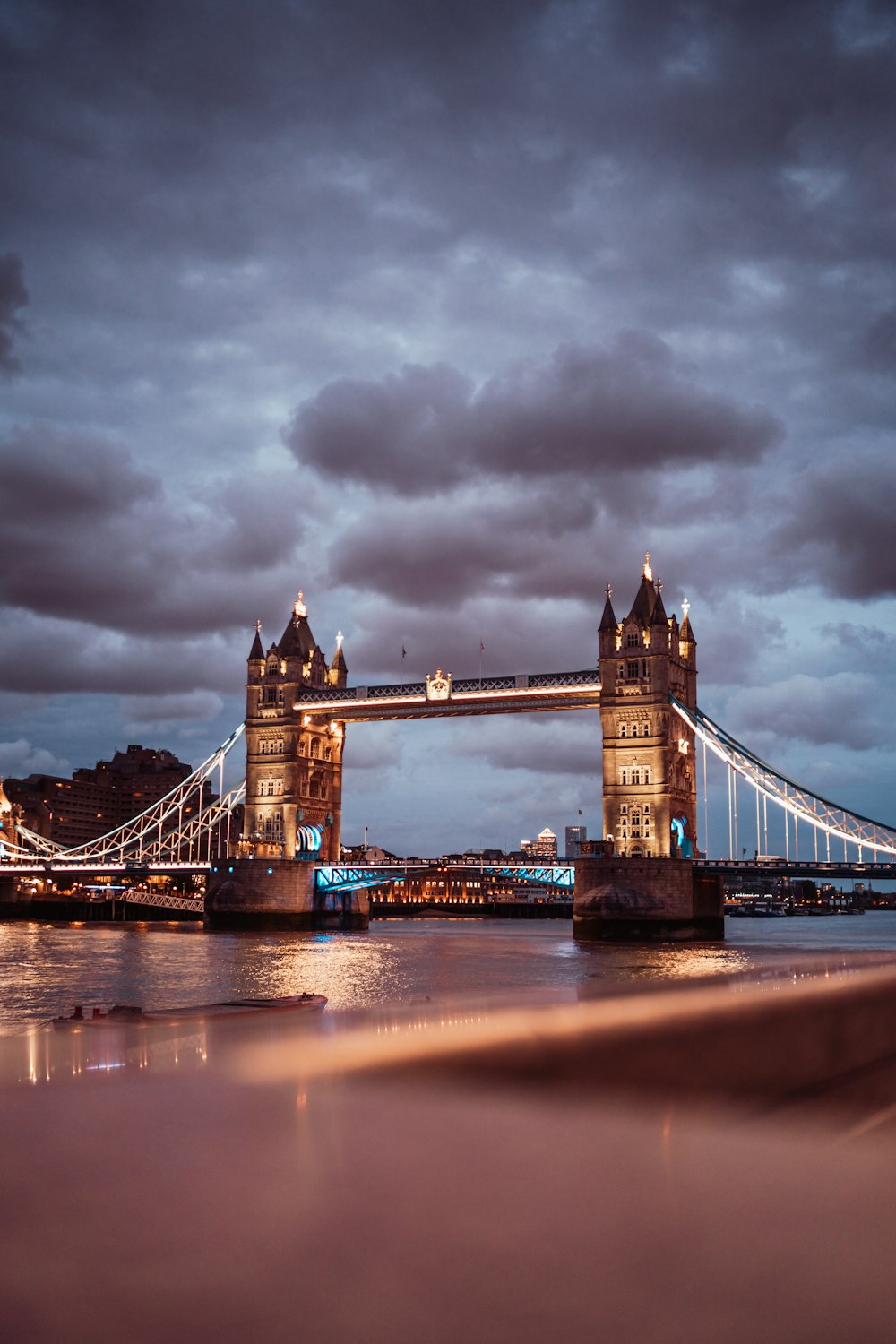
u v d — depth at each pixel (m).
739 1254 3.55
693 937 137.75
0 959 102.25
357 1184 3.38
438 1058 4.38
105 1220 3.03
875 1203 4.18
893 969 9.58
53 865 199.75
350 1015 4.82
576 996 5.68
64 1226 3.00
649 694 144.25
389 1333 2.92
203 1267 3.00
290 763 167.88
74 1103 3.56
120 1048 4.23
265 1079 3.91
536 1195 3.62
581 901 139.50
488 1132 3.96
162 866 179.62
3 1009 60.72
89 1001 65.69
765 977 7.89
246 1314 2.89
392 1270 3.13
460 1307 3.04
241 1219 3.16
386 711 164.88
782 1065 7.25
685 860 137.38
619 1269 3.36
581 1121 4.46
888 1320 3.30
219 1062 4.04
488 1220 3.43
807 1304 3.33
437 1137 3.79
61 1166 3.18
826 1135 5.37
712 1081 6.23
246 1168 3.34
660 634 144.50
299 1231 3.16
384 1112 3.87
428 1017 4.79
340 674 183.12
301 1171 3.38
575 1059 5.01
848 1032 8.43
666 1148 4.43
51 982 78.50
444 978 83.56
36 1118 3.45
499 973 87.81
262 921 161.62
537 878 147.25
